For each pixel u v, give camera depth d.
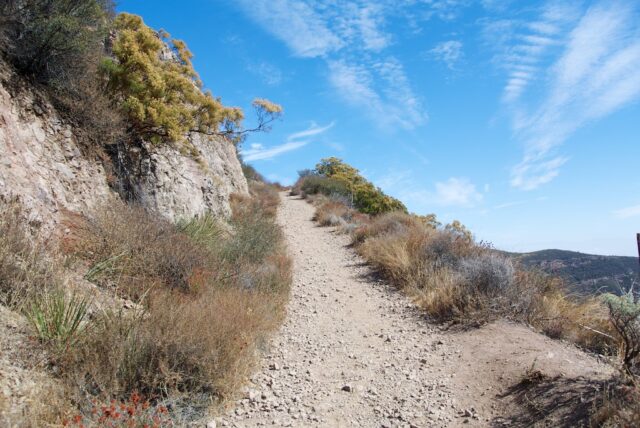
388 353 6.15
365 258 12.80
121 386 3.89
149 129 9.48
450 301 7.34
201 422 3.95
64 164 7.28
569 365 4.71
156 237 7.32
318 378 5.32
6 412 3.02
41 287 4.65
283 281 9.20
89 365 3.86
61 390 3.54
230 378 4.54
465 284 7.59
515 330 6.16
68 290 4.89
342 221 19.39
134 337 4.24
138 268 6.50
